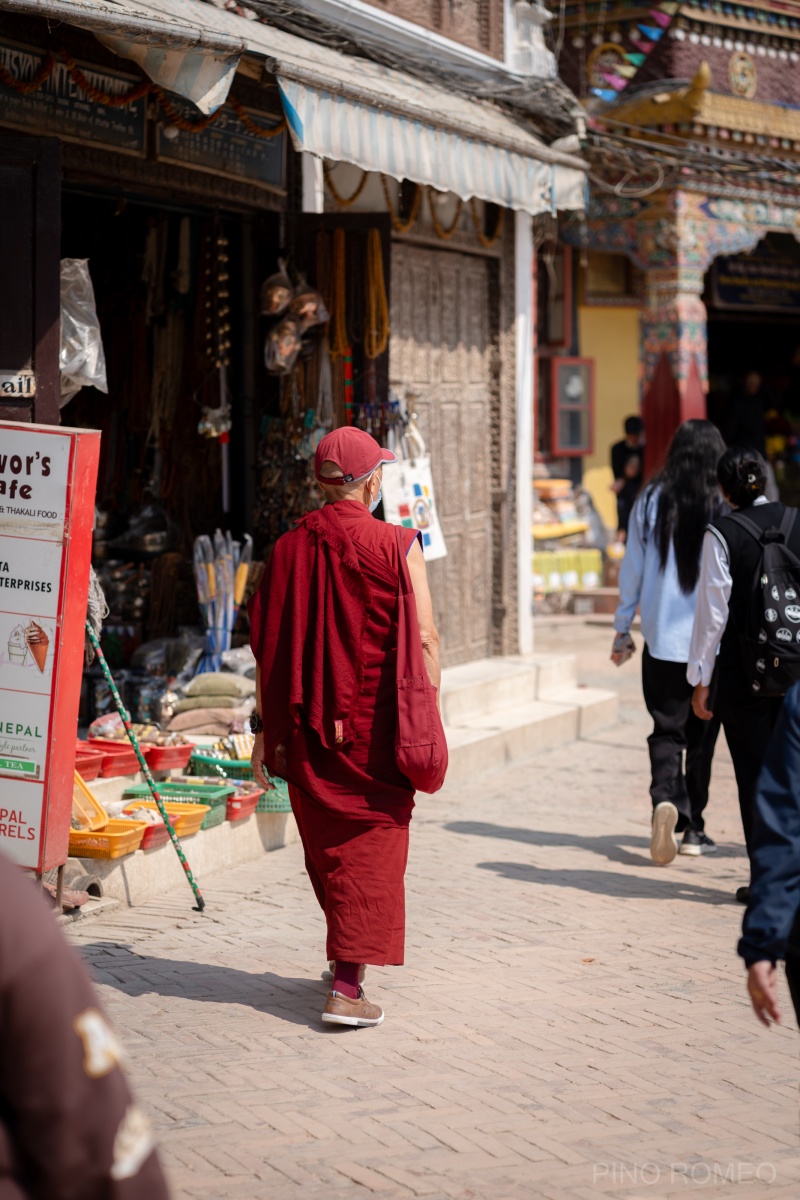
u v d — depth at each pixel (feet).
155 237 28.91
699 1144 13.01
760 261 59.52
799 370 70.13
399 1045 15.33
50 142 19.76
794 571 19.34
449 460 34.55
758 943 9.37
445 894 21.36
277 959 18.11
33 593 17.47
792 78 47.44
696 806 24.06
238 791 22.74
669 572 22.89
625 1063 14.99
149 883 20.52
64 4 17.10
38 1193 5.63
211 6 22.89
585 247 48.03
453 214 33.99
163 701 25.45
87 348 21.62
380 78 26.18
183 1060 14.67
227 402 29.81
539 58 35.55
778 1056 15.38
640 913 20.59
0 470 17.52
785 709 9.86
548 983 17.49
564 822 26.45
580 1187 12.00
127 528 31.27
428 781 15.46
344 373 29.14
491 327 36.40
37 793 17.57
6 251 19.57
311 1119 13.29
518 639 37.22
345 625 15.55
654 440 47.21
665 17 43.78
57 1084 5.59
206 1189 11.75
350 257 28.91
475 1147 12.77
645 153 44.37
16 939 5.66
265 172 27.99
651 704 23.38
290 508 29.50
